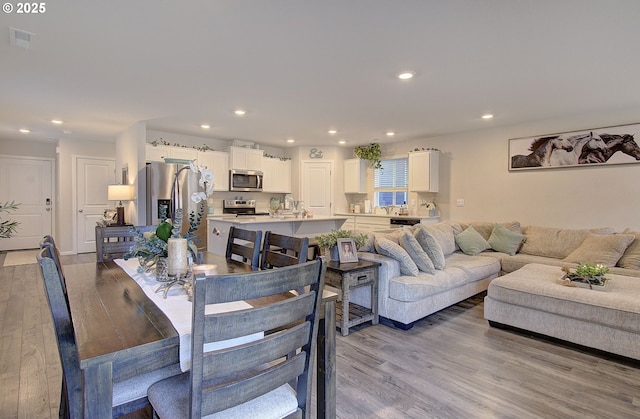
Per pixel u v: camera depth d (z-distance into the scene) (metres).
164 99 3.76
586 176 4.47
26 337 2.79
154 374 1.37
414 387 2.14
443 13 2.02
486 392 2.09
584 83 3.24
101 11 2.00
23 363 2.38
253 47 2.48
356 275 3.02
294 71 2.94
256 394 1.07
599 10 1.98
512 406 1.96
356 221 6.88
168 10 1.99
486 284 4.02
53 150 7.16
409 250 3.38
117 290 1.60
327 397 1.58
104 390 1.00
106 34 2.29
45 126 5.23
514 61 2.72
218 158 6.17
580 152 4.50
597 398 2.04
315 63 2.77
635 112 4.10
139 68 2.88
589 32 2.24
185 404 1.18
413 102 3.88
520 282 3.02
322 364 1.58
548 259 4.16
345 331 2.92
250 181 6.57
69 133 5.83
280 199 7.44
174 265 1.65
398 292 3.07
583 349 2.70
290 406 1.22
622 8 1.96
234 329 0.97
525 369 2.38
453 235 4.73
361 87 3.36
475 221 5.55
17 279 4.56
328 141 6.68
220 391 0.99
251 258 2.31
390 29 2.21
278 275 1.03
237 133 5.85
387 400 2.00
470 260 4.12
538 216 4.89
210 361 0.95
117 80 3.17
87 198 6.67
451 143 5.85
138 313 1.31
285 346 1.11
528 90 3.45
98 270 2.00
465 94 3.58
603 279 2.84
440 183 5.99
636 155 4.09
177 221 1.72
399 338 2.89
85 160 6.61
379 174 7.09
